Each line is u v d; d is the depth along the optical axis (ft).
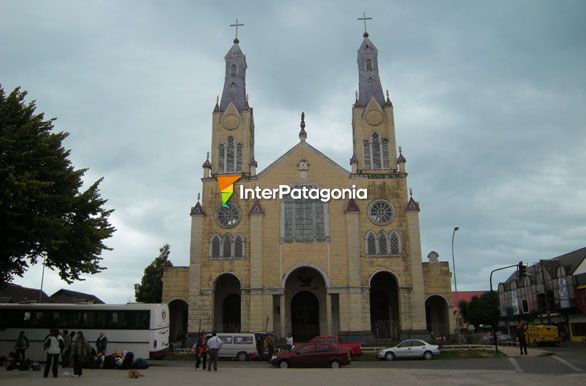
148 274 238.48
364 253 173.99
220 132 189.67
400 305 169.78
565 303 238.89
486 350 142.92
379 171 184.65
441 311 186.39
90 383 70.59
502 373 88.43
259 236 174.50
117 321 114.83
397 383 72.84
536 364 106.63
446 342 169.68
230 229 177.17
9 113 103.55
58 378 77.92
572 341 225.76
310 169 181.98
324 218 177.17
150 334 113.80
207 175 182.39
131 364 102.78
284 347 154.71
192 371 95.86
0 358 105.91
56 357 79.82
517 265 145.48
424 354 130.93
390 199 179.22
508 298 335.26
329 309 169.27
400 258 173.58
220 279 181.78
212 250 175.52
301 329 180.04
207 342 101.24
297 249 174.60
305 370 99.71
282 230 176.14
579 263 230.89
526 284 298.35
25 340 96.94
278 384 71.56
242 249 175.11
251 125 196.65
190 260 173.88
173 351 153.89
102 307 115.96
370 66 201.57
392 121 189.57
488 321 328.70
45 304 117.50
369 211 177.99
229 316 181.88
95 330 114.52
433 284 176.96
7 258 105.09
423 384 71.46
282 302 169.78
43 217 96.58
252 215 176.45
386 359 132.36
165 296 177.17
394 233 176.04
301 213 178.29
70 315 115.75
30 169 100.48
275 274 172.45
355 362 125.90
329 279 171.83
